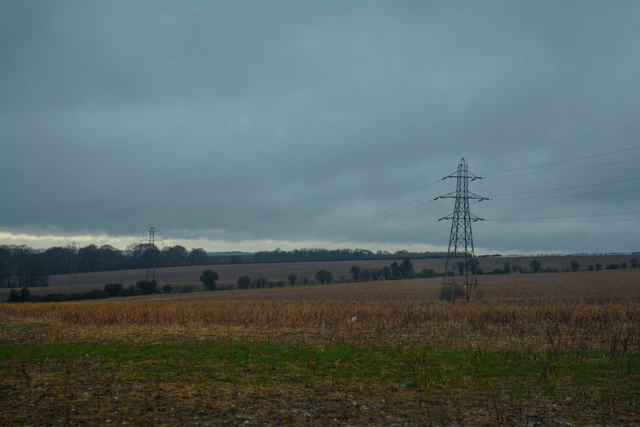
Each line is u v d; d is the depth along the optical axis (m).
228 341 19.92
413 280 99.44
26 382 12.36
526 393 12.06
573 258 138.00
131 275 126.12
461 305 40.88
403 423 9.69
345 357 16.44
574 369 14.77
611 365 15.28
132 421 9.49
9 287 101.81
